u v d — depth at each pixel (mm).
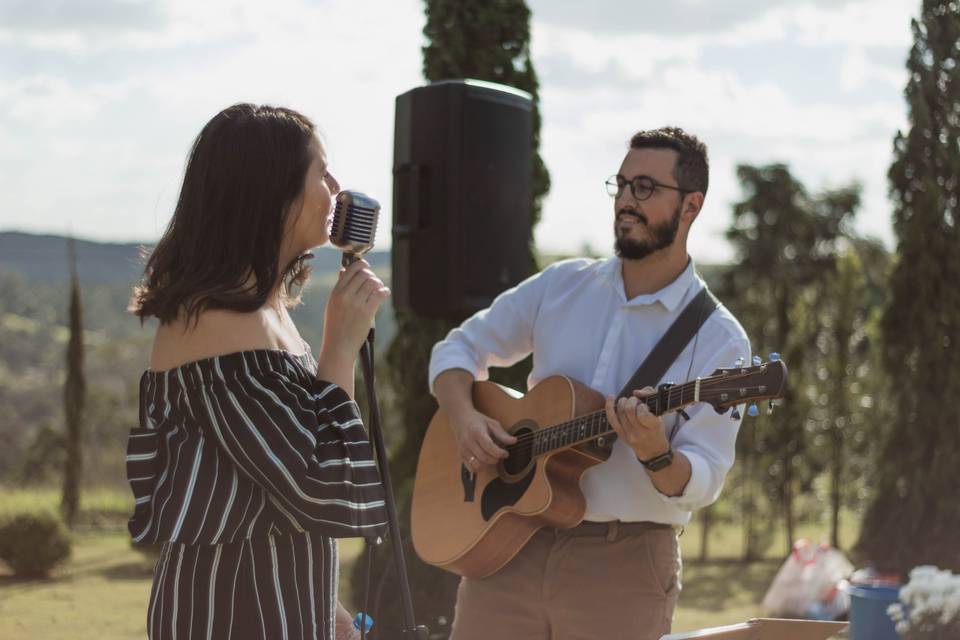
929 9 8961
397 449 6094
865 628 5602
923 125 8961
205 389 2053
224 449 2043
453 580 5582
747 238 14453
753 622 2514
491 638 3494
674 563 3412
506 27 6031
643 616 3332
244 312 2086
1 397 34906
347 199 2289
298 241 2166
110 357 24391
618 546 3348
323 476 2035
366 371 2449
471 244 4684
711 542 14672
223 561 2053
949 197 9008
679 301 3408
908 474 8984
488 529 3488
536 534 3465
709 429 3223
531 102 4934
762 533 13039
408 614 2430
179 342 2098
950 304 8930
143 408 2162
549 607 3400
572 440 3332
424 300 4742
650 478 3254
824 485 12875
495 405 3691
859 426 12352
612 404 3061
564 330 3598
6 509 11055
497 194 4738
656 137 3398
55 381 37500
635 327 3445
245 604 2045
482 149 4699
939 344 8953
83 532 14789
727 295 14359
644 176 3348
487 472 3605
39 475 19609
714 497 3221
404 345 6113
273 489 2018
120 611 9078
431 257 4715
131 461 2121
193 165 2111
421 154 4754
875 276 15938
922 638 4836
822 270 14641
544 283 3717
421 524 3746
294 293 2324
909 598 4934
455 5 6000
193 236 2082
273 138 2102
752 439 12867
